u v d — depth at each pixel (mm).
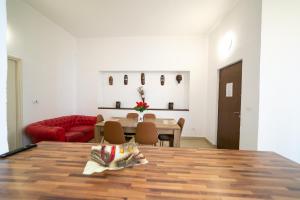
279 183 919
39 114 3885
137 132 2971
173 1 3242
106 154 1141
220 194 810
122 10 3641
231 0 3148
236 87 3324
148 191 819
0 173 974
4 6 1216
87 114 5457
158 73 5465
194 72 5113
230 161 1216
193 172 1030
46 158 1205
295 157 2479
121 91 5594
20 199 744
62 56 4738
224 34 3818
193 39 5078
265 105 2465
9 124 3225
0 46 1193
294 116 2453
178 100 5477
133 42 5230
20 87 3371
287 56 2416
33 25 3660
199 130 5172
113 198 759
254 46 2602
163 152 1391
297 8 2373
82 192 801
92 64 5383
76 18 4070
